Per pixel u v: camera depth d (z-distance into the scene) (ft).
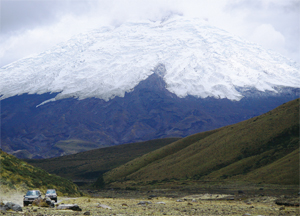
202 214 99.76
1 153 205.46
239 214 103.81
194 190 380.37
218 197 250.37
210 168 481.87
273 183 358.84
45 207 100.68
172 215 91.76
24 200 108.06
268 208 141.08
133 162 653.30
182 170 508.53
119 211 99.45
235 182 401.90
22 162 221.25
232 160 476.13
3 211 73.26
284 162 396.37
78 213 82.64
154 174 536.42
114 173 624.59
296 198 204.44
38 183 185.68
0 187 151.02
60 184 219.82
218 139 562.25
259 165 433.48
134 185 505.25
